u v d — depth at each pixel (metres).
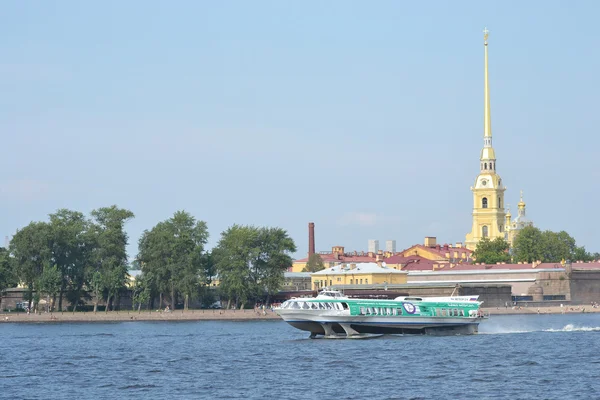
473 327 173.75
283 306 163.75
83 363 136.62
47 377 121.25
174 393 106.19
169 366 131.12
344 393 104.12
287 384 111.19
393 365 126.44
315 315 161.75
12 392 108.81
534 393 102.94
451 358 134.00
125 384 113.62
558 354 139.38
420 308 168.00
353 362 130.12
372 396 102.00
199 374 121.62
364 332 164.62
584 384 108.88
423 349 146.00
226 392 106.12
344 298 164.50
